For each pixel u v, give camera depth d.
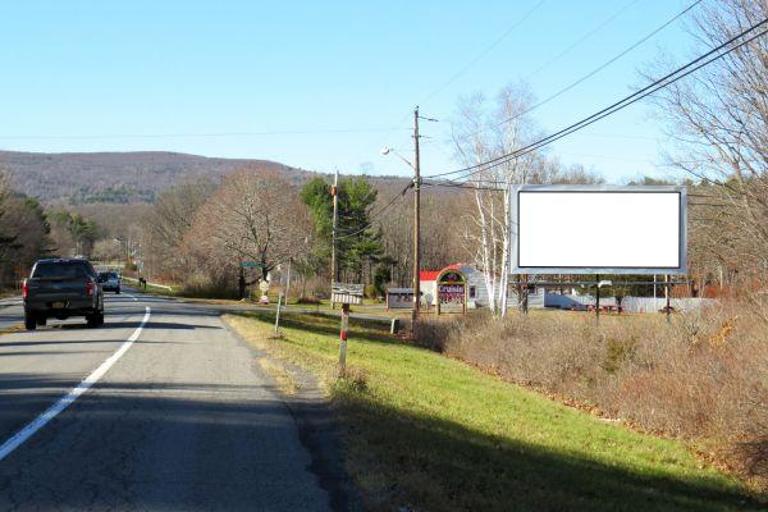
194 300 60.59
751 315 19.11
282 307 55.56
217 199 69.06
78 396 11.34
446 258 102.06
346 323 15.62
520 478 9.40
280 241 65.75
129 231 171.12
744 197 23.06
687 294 31.45
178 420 9.90
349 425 9.95
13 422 9.49
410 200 103.38
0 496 6.55
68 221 170.75
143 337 21.19
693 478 12.74
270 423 9.97
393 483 7.43
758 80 21.97
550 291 67.12
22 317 32.34
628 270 28.98
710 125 23.39
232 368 15.12
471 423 13.89
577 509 8.21
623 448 14.64
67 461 7.74
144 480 7.18
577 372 22.33
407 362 24.41
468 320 31.97
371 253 92.50
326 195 91.62
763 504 11.44
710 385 16.41
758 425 13.89
